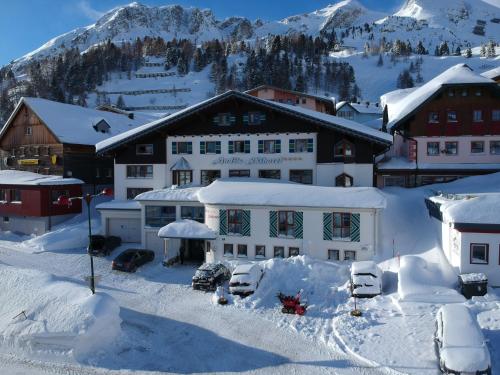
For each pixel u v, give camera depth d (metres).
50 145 48.75
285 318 21.36
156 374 16.33
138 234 38.03
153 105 140.88
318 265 26.73
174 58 177.00
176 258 32.62
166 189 37.16
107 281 28.44
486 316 19.70
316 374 16.03
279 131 37.53
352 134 35.09
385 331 19.09
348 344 18.14
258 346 18.55
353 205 29.06
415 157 42.84
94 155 50.97
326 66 173.12
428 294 22.09
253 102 37.03
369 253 29.09
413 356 16.80
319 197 30.23
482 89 41.50
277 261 27.28
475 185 38.34
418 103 42.03
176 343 19.03
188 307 23.33
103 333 18.41
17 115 51.19
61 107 53.12
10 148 52.19
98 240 35.72
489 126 41.44
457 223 23.70
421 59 192.00
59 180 44.84
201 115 38.78
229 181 35.50
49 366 16.88
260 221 30.92
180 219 34.41
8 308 20.27
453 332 15.55
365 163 35.88
